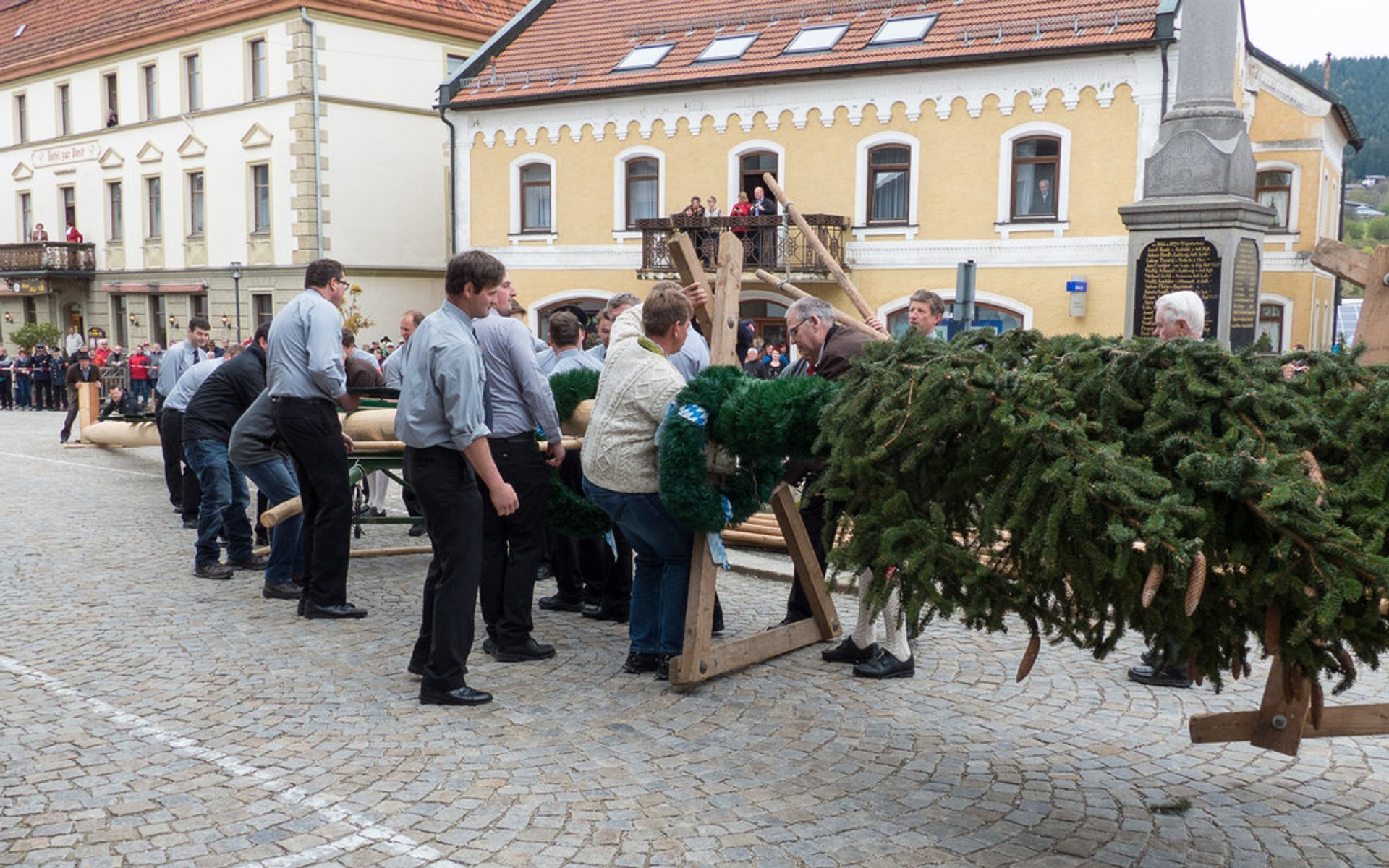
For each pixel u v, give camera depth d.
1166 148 9.57
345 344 8.88
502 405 5.59
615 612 6.55
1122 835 3.80
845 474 3.70
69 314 38.50
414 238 31.45
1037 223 20.14
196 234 33.22
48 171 38.22
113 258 36.19
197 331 13.01
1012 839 3.77
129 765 4.29
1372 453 3.26
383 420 7.76
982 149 20.45
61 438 18.19
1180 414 3.33
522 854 3.60
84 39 36.22
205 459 7.58
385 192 30.80
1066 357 3.54
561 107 24.66
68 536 9.36
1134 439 3.36
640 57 24.41
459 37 31.86
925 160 20.97
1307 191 23.53
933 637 6.16
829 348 5.57
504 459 5.56
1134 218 9.76
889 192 21.59
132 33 33.94
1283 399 3.31
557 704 5.06
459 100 25.70
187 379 10.55
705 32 24.27
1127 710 5.04
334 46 29.53
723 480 5.11
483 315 5.05
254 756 4.39
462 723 4.79
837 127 21.72
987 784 4.22
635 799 4.04
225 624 6.41
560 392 6.51
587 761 4.39
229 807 3.92
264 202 31.09
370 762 4.34
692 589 5.23
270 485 6.99
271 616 6.61
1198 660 3.47
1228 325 9.45
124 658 5.70
